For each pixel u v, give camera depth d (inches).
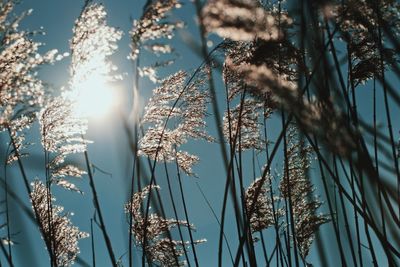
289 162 178.9
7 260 138.6
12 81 156.8
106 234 156.3
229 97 174.4
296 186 179.9
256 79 63.1
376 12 80.7
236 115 189.3
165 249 182.2
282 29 87.7
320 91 66.0
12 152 167.5
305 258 198.1
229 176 146.6
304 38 77.1
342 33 100.2
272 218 199.5
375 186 88.4
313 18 75.9
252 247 155.9
